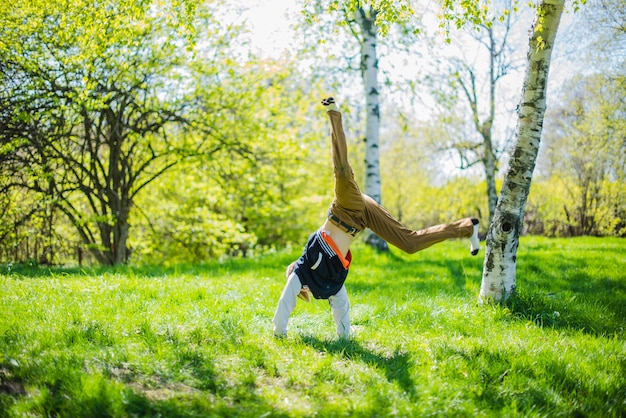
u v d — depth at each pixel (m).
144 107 14.04
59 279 8.27
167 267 11.28
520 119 7.20
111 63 12.47
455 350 5.39
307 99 17.16
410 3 7.02
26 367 4.38
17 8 10.93
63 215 15.91
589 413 4.38
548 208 24.53
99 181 15.13
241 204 21.48
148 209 19.23
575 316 7.07
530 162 7.17
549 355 5.38
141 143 15.36
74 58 11.12
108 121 13.90
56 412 3.82
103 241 15.28
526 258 12.32
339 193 5.31
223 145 15.43
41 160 12.51
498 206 7.39
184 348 4.97
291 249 15.08
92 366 4.51
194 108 14.86
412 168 32.50
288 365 4.80
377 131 14.91
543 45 6.83
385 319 6.79
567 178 23.56
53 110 12.62
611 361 5.40
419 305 7.41
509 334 6.15
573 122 20.97
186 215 19.14
